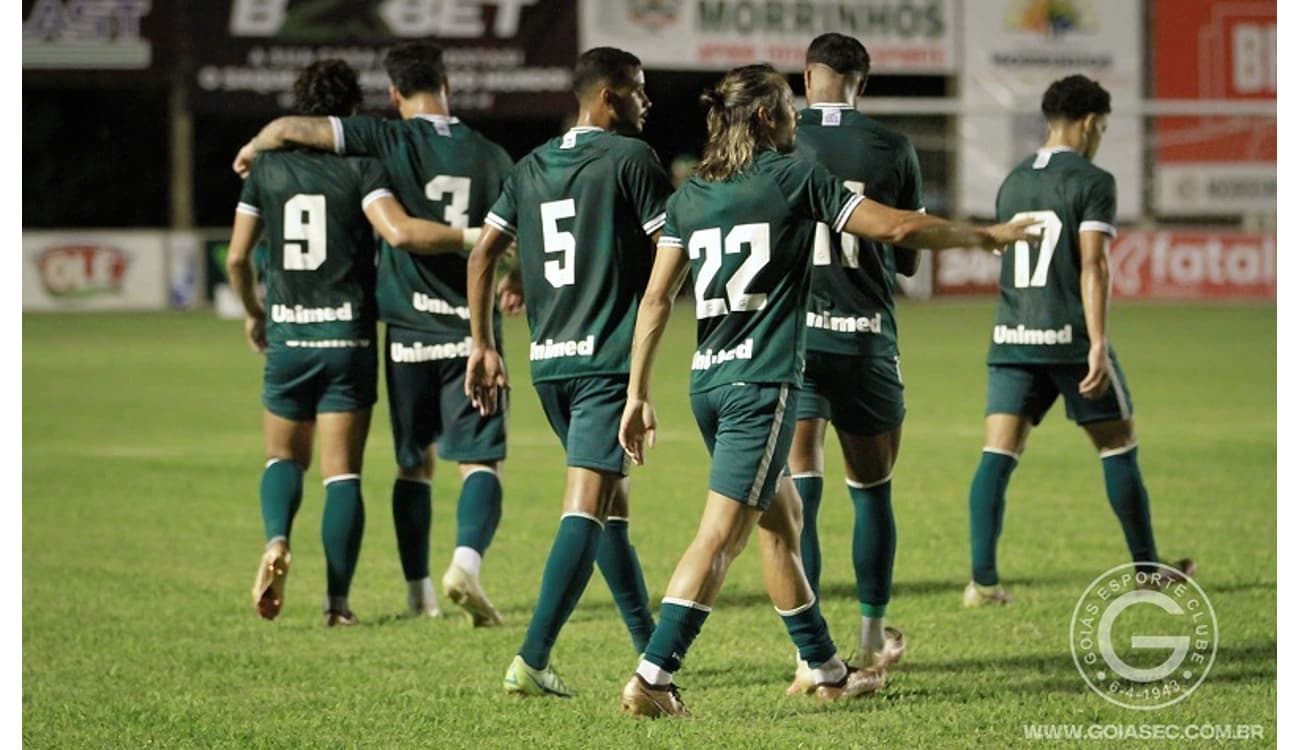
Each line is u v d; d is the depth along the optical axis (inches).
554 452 1771.7
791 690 797.2
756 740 711.7
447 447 984.3
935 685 813.2
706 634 939.3
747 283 738.2
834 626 958.4
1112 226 1006.4
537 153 814.5
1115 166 4237.2
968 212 4261.8
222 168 5083.7
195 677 847.1
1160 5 4252.0
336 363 982.4
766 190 736.3
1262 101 4266.7
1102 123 1047.0
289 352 983.6
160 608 1023.0
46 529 1310.3
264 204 989.2
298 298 982.4
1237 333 3184.1
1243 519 1309.1
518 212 816.3
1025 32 4239.7
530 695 791.1
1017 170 1047.0
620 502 850.1
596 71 809.5
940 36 4227.4
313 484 1552.7
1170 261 4101.9
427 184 982.4
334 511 979.3
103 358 2824.8
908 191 882.8
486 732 733.9
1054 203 1019.9
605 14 4192.9
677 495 1460.4
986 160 4266.7
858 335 852.6
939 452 1726.1
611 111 813.9
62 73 4119.1
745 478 736.3
